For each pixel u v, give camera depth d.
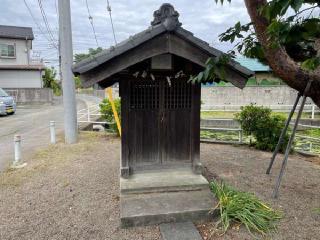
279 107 16.31
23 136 9.78
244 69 3.90
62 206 4.12
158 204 3.86
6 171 5.75
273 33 2.12
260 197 4.38
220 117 14.66
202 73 2.66
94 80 3.90
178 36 3.92
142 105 4.68
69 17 7.91
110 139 8.88
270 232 3.38
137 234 3.38
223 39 2.74
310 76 2.84
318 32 2.35
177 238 3.24
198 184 4.38
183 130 4.85
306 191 4.71
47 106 22.66
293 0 1.67
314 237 3.29
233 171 5.77
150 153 4.81
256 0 2.44
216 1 2.21
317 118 13.70
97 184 4.96
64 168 5.89
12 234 3.39
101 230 3.47
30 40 26.20
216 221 3.67
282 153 7.54
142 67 4.46
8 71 24.64
